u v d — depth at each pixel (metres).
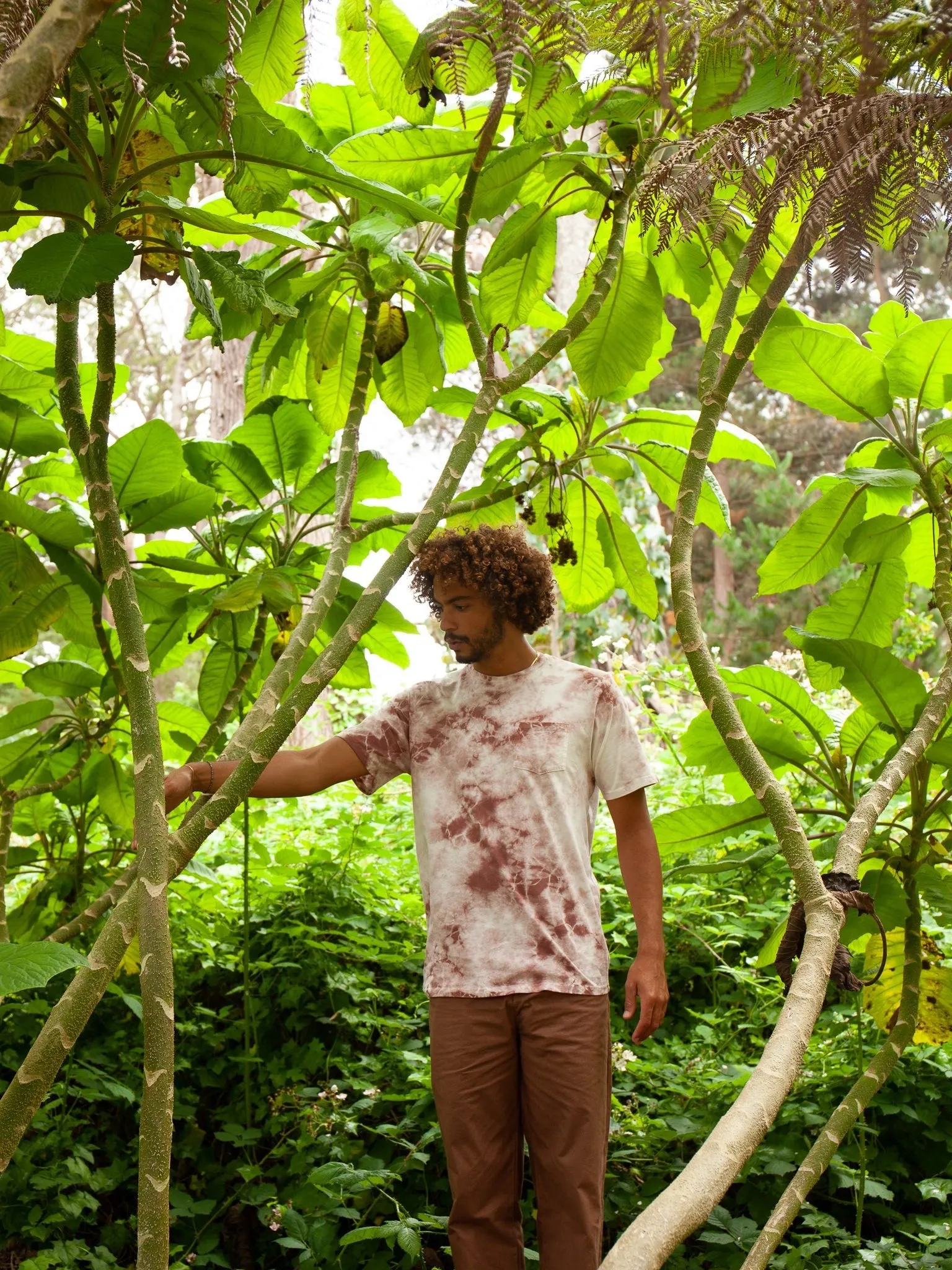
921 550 2.78
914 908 2.30
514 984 2.07
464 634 2.20
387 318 2.52
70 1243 2.56
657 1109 2.90
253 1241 2.90
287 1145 2.91
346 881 3.54
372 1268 2.62
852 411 2.39
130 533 2.62
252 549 3.46
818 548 2.56
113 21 1.54
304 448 2.81
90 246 1.61
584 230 9.50
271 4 2.04
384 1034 3.12
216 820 1.68
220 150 1.79
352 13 2.20
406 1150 2.89
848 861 1.60
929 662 9.26
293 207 2.39
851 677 2.35
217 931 3.40
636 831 2.23
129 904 1.59
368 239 2.21
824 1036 3.03
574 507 2.98
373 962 3.45
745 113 1.56
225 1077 3.15
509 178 2.10
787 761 2.51
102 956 1.54
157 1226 1.42
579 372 2.50
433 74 1.62
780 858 3.61
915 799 2.35
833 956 1.43
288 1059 3.12
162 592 2.71
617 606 8.10
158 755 1.62
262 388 2.70
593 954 2.11
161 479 2.54
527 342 8.41
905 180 1.29
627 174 2.12
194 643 2.87
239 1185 2.95
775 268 2.47
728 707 1.68
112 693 2.73
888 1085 2.78
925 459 2.39
